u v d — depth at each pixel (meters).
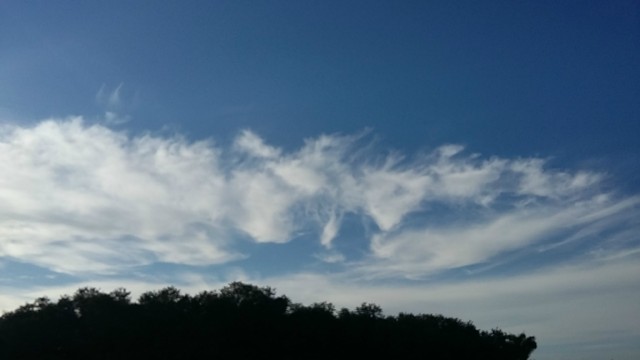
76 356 71.06
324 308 79.00
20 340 70.25
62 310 75.06
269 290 77.75
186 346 70.31
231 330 72.00
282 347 73.25
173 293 77.75
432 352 79.25
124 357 70.81
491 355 84.94
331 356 75.25
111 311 73.62
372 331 77.56
